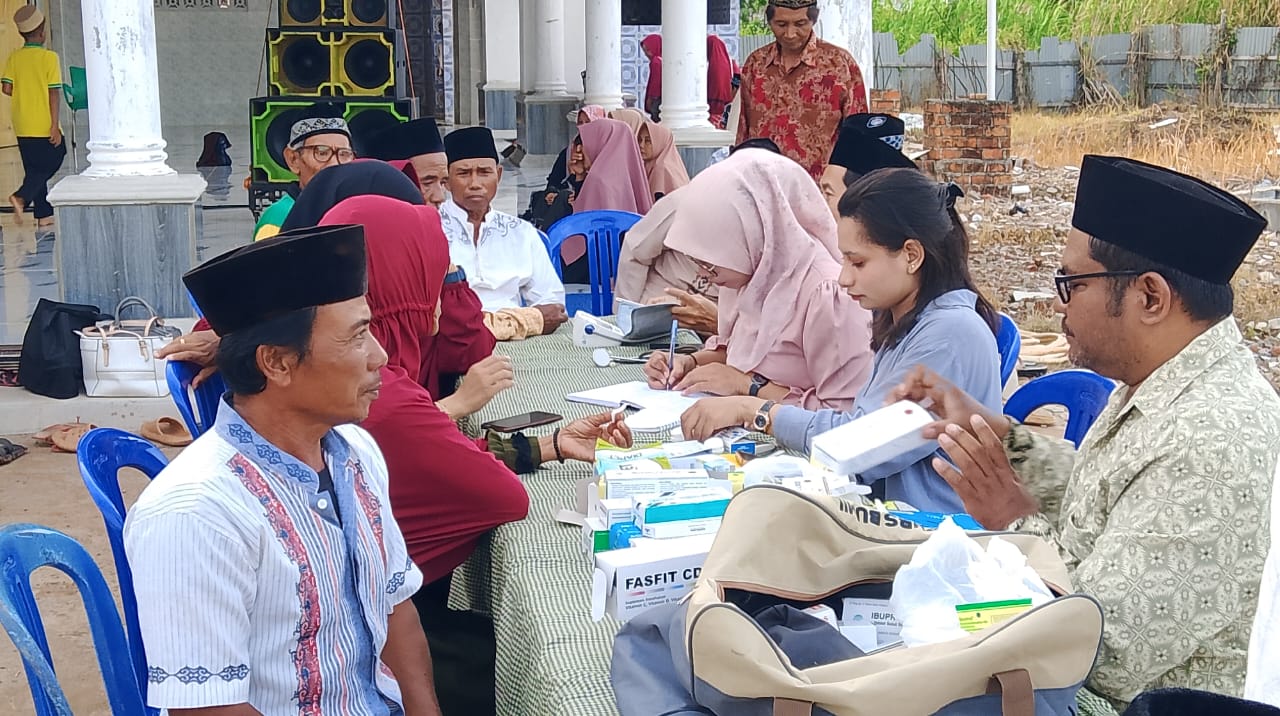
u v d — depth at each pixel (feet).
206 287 5.91
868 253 8.60
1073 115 47.98
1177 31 45.42
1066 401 10.34
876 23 57.52
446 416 8.79
